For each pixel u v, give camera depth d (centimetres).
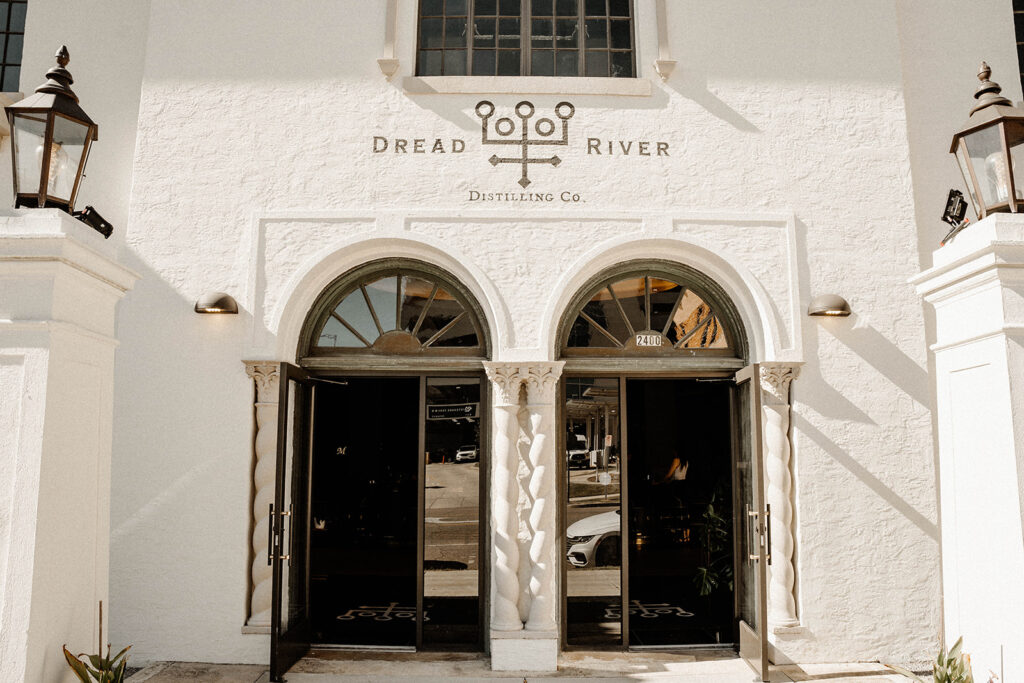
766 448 584
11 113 338
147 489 573
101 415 360
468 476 607
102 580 360
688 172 612
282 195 605
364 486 808
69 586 330
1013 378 293
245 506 572
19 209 324
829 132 620
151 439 577
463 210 600
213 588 565
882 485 583
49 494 314
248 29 626
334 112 616
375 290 623
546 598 558
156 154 608
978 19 662
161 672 537
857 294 602
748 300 604
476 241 598
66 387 329
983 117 335
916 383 594
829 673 542
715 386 792
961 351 324
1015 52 659
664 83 623
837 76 629
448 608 599
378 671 548
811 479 581
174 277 595
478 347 612
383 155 610
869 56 632
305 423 614
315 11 630
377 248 600
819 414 588
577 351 616
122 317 588
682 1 636
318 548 802
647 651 597
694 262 609
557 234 600
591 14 657
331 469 809
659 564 797
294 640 563
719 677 538
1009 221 307
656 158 613
